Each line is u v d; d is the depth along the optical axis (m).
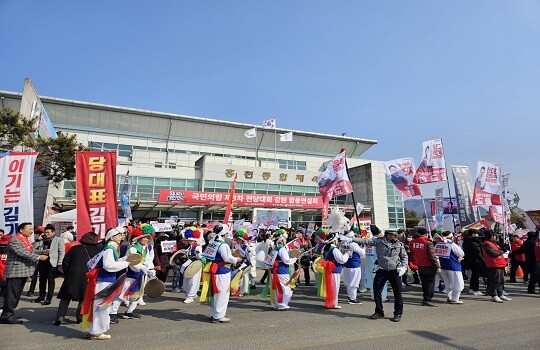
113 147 39.81
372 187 40.84
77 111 38.50
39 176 22.61
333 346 5.30
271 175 39.12
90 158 9.09
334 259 8.35
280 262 8.20
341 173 12.11
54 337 5.75
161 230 14.27
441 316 7.41
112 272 5.84
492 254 9.34
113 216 8.92
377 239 7.53
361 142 51.19
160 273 10.75
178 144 42.94
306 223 38.06
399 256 7.22
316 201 35.06
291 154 47.88
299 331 6.18
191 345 5.36
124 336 5.84
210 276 6.92
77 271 6.59
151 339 5.68
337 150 51.06
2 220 8.68
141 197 34.34
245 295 10.18
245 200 32.09
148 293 7.00
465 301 9.29
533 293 10.41
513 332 6.11
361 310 8.07
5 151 15.51
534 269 10.23
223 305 6.86
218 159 39.12
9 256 6.75
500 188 15.85
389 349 5.15
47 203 22.89
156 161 38.91
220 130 44.25
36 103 19.83
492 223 17.27
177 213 34.03
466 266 10.63
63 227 17.50
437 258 8.51
